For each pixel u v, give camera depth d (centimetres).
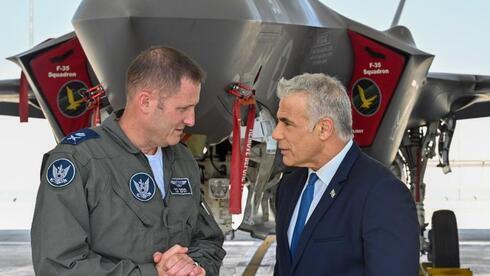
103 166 229
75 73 521
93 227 228
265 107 459
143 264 226
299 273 250
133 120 235
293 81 249
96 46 399
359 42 512
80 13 401
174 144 238
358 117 525
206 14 388
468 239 1430
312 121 243
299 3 470
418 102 681
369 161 250
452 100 707
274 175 514
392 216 234
